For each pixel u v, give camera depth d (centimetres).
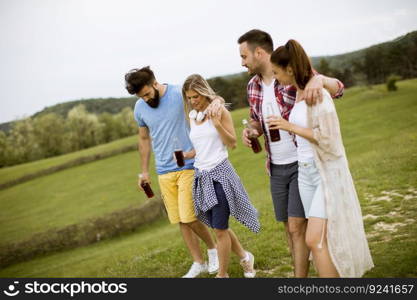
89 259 1261
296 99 327
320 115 299
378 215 556
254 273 427
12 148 7938
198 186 398
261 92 372
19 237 2470
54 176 4078
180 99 434
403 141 1453
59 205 3075
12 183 4106
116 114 9069
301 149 327
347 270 300
